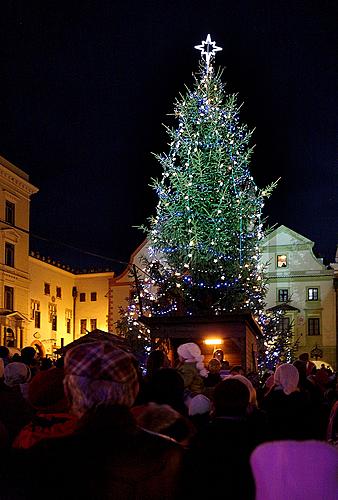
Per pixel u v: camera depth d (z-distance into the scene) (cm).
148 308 2639
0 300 3900
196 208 2417
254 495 363
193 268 2394
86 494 267
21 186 4209
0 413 596
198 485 356
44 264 5175
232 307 2392
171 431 374
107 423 283
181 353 897
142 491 273
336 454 357
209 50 2608
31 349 1132
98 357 300
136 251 4891
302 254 5188
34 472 274
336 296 5047
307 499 343
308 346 5031
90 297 5662
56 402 429
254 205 2503
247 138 2525
